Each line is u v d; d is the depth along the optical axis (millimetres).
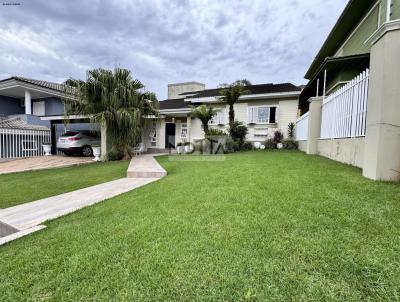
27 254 2057
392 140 3352
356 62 8008
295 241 1830
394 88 3320
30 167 9039
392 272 1402
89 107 9656
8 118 14594
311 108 8422
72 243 2193
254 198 2965
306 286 1350
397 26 3268
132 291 1443
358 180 3496
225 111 15773
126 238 2164
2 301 1464
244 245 1846
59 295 1474
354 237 1817
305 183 3500
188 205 2947
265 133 14672
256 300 1286
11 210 3574
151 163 8016
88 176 6645
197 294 1374
